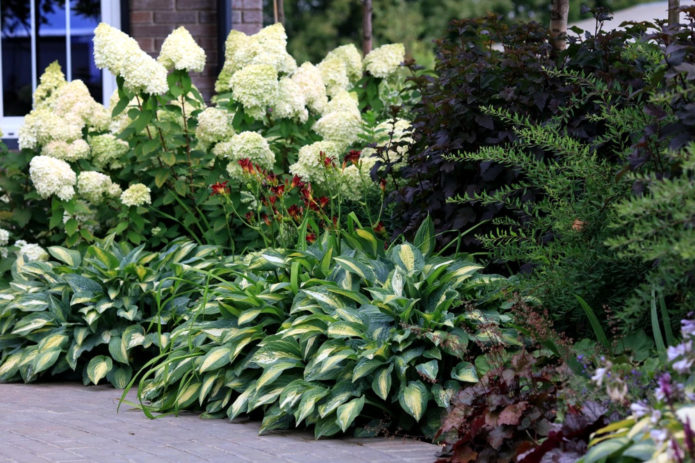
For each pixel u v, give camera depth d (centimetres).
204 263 667
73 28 1007
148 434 480
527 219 552
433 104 612
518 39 614
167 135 762
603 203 477
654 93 432
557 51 602
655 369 388
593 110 565
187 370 550
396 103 910
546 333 454
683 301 414
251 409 495
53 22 1006
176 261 673
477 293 520
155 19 977
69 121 774
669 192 355
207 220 773
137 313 638
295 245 639
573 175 502
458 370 477
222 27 965
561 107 568
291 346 520
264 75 738
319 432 473
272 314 559
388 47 912
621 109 548
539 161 525
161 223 764
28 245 741
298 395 480
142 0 977
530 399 402
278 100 753
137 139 754
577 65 582
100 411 540
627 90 526
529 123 555
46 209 779
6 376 635
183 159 754
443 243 595
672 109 434
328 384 502
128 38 737
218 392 537
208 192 737
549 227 524
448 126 595
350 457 429
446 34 661
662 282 417
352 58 938
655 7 2080
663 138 411
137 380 624
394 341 488
